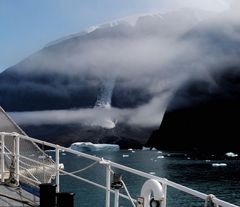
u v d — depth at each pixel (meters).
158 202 7.47
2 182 11.34
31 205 9.67
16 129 14.91
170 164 180.62
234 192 100.31
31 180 11.05
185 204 71.88
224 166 169.75
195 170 154.25
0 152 12.01
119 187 8.30
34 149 12.46
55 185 8.78
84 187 80.06
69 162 178.75
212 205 6.19
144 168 165.00
